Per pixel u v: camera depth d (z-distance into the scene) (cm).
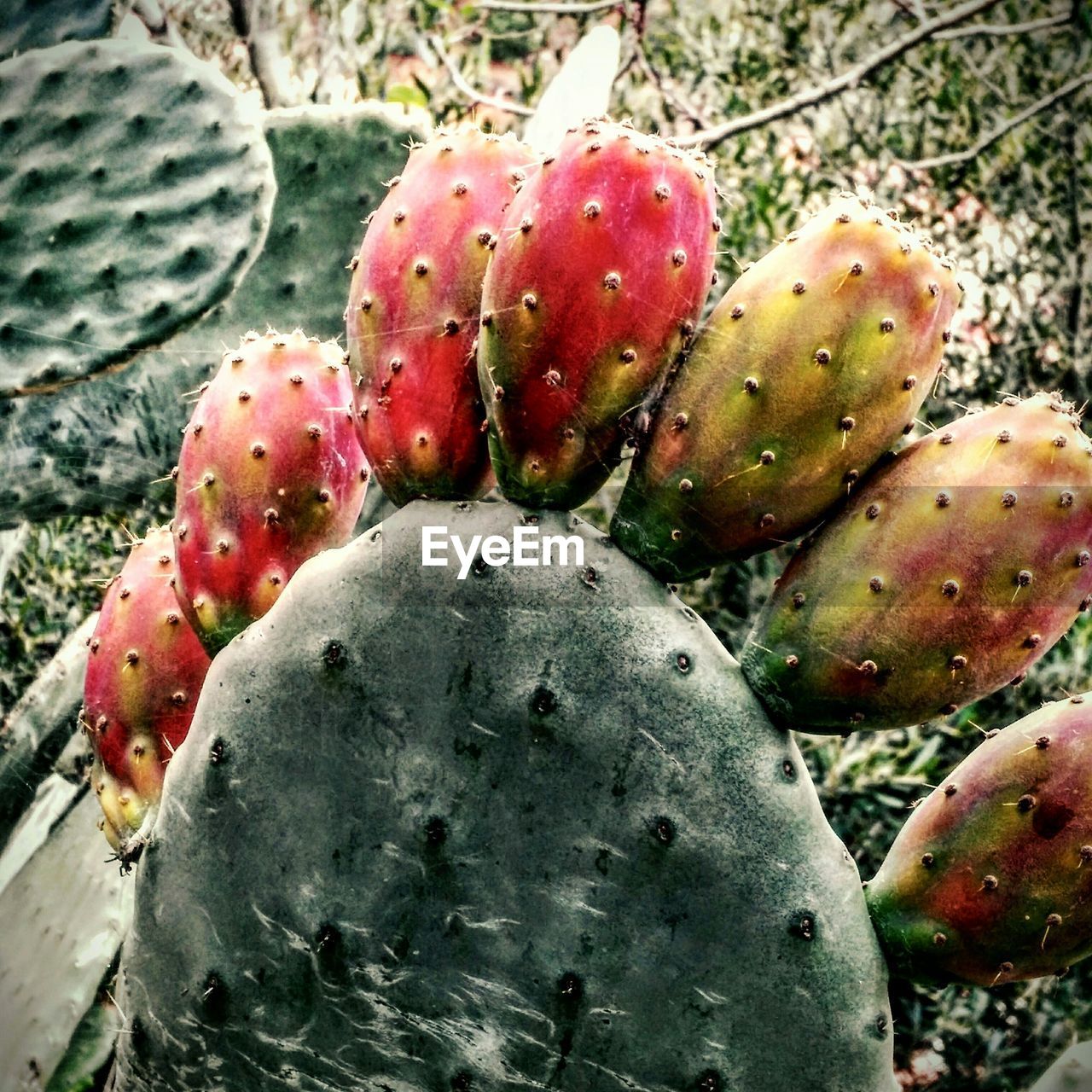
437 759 28
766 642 28
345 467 33
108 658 34
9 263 50
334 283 57
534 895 28
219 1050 30
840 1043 27
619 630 28
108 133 51
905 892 27
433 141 32
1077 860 26
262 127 55
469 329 30
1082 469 26
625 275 27
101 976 55
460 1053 28
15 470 52
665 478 28
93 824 57
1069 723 27
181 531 33
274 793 29
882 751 61
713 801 27
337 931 28
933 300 27
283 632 29
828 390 27
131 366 54
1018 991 60
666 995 27
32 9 58
